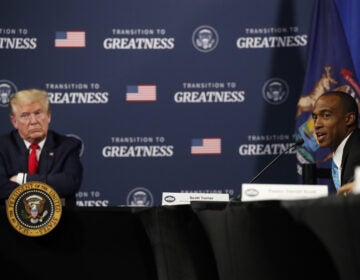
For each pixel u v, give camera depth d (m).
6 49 17.92
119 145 17.91
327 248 5.48
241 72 17.94
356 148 11.16
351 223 5.08
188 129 17.92
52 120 17.88
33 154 14.88
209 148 17.92
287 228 5.98
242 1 17.97
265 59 17.92
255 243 6.45
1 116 17.80
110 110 17.94
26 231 8.27
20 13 17.97
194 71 17.97
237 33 17.97
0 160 14.84
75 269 8.46
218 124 17.91
